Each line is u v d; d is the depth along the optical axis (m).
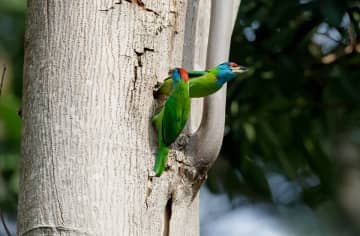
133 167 7.19
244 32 13.21
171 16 7.75
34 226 6.89
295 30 12.95
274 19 12.57
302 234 22.25
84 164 7.00
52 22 7.42
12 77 17.14
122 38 7.42
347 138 20.61
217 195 15.11
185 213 7.52
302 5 12.30
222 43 7.89
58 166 6.99
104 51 7.33
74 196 6.91
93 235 6.84
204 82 7.59
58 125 7.11
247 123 13.73
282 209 21.55
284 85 13.09
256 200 15.80
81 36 7.34
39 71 7.33
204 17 8.09
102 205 6.93
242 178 14.62
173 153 7.47
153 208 7.24
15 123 14.99
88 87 7.21
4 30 18.06
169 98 7.27
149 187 7.26
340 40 13.41
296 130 14.06
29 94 7.35
